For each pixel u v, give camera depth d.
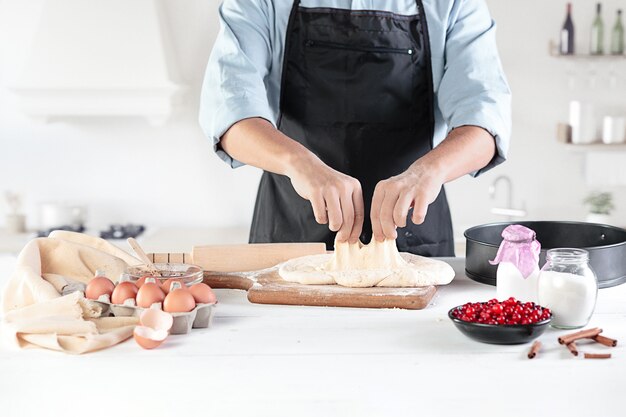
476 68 1.81
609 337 1.25
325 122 1.96
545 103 3.90
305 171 1.48
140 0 3.63
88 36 3.60
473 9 1.92
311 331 1.30
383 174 1.98
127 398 1.08
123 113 3.62
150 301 1.31
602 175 3.81
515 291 1.40
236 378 1.11
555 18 3.85
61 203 3.78
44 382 1.10
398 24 1.92
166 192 3.97
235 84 1.74
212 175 3.96
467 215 3.95
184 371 1.13
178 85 3.61
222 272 1.60
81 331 1.23
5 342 1.24
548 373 1.11
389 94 1.94
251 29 1.87
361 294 1.42
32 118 3.67
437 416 1.06
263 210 2.05
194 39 3.88
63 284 1.47
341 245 1.54
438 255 2.00
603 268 1.50
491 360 1.16
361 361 1.16
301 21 1.92
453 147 1.61
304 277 1.51
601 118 3.91
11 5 3.88
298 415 1.06
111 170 3.96
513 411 1.06
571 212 3.95
